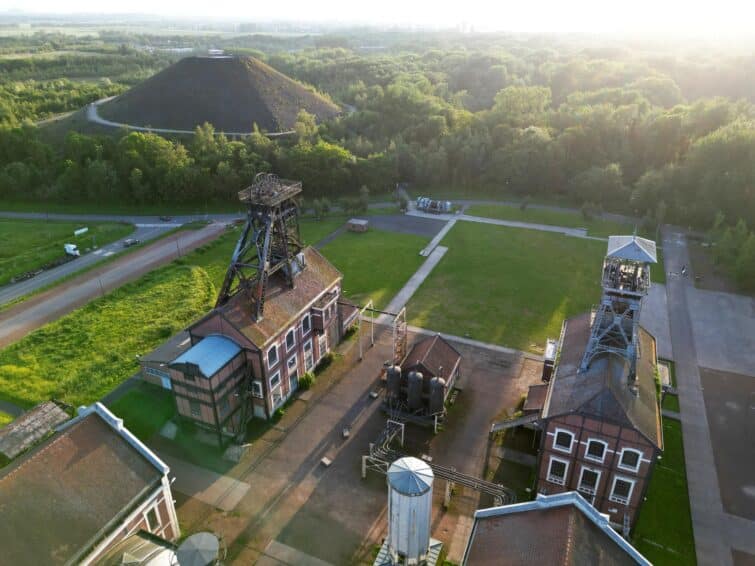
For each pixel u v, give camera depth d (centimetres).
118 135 11900
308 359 5331
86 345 5897
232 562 3512
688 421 4853
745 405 5075
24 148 11450
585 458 3706
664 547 3656
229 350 4394
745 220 9019
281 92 14575
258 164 11069
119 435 3422
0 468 3641
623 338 4050
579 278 7556
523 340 6056
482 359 5703
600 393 3584
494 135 12344
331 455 4416
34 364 5559
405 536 3055
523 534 2791
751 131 9362
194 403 4353
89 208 10450
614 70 18150
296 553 3584
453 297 7000
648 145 11050
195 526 3762
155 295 6988
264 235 4762
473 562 2794
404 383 4784
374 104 14450
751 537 3750
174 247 8619
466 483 3828
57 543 2858
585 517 2809
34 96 15600
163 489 3419
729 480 4228
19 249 8400
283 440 4584
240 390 4525
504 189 11694
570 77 18625
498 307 6762
